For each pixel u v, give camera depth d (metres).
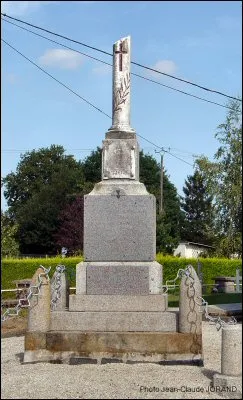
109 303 10.02
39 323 9.72
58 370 9.04
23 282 21.62
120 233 10.38
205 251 55.75
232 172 40.34
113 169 10.66
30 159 65.38
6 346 12.02
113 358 9.49
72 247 49.28
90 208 10.46
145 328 9.70
